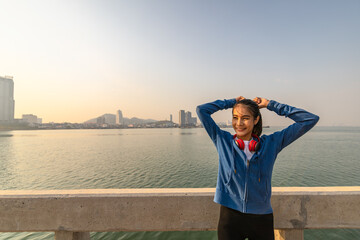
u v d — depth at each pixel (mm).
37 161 30406
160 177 18734
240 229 1435
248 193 1407
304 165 22766
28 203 2002
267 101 1786
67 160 30859
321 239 6520
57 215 2010
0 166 26406
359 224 1973
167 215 2031
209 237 7004
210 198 2035
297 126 1533
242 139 1630
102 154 37875
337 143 56094
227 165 1522
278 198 2035
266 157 1438
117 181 17609
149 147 51406
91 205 2023
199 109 1725
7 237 7250
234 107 1622
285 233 2072
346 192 2004
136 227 2027
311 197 2020
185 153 38000
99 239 7027
